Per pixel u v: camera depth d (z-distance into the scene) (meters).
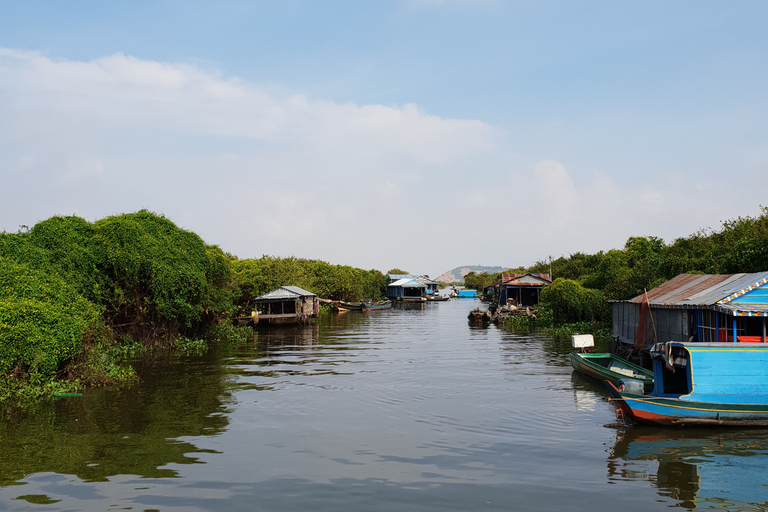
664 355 16.11
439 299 128.25
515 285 73.94
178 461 12.40
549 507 9.97
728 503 10.13
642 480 11.24
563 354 30.83
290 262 70.25
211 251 41.38
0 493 10.51
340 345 36.16
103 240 30.36
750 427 14.87
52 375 19.55
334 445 13.61
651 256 50.34
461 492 10.65
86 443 13.69
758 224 41.00
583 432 14.70
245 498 10.36
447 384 21.61
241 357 29.81
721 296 19.88
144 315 32.81
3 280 20.50
